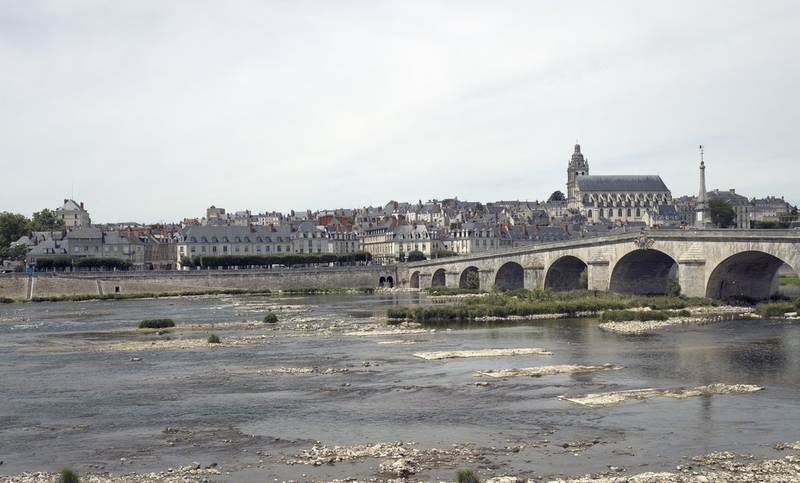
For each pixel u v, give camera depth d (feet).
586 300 516.73
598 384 261.03
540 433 202.08
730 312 456.86
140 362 333.83
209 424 220.02
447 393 252.83
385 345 372.58
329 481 167.32
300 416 226.79
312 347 371.35
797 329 385.91
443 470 173.99
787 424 206.08
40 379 295.69
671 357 310.65
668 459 178.29
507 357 322.96
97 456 191.72
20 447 200.95
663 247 525.75
